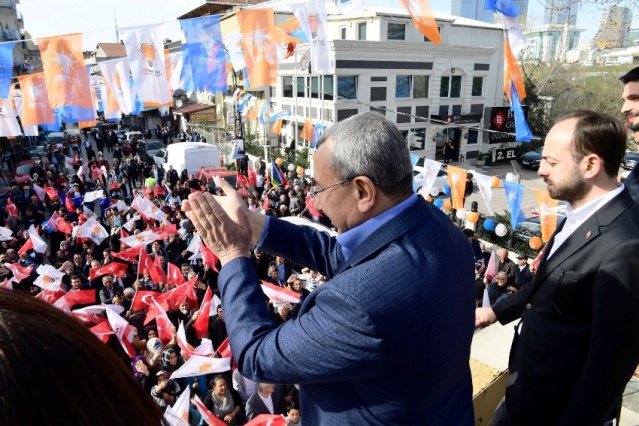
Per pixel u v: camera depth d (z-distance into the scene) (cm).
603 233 157
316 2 709
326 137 136
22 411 56
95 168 2066
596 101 2522
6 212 1527
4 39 3634
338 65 2380
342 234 138
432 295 118
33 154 2833
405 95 2659
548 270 173
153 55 656
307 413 138
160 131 3662
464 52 2741
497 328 356
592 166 162
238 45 770
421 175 1089
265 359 121
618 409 200
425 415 122
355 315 112
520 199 870
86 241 1116
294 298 730
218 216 140
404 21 2514
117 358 72
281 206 1417
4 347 58
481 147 2991
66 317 69
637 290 144
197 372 573
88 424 61
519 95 770
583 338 165
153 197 1552
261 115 1574
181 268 947
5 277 904
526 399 183
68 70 625
